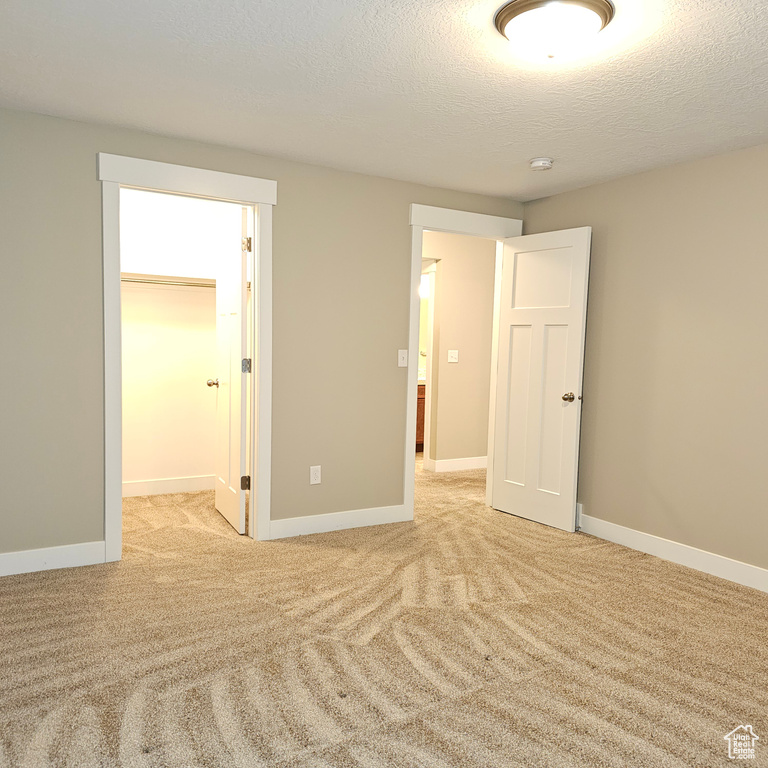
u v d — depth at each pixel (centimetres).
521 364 429
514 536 388
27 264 294
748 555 317
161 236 434
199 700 204
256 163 346
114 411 319
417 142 320
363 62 229
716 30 196
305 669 224
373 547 359
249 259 360
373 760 177
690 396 343
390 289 399
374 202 388
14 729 187
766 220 307
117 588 291
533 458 421
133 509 425
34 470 303
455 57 221
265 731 189
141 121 299
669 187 351
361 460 398
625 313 377
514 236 443
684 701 212
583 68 227
